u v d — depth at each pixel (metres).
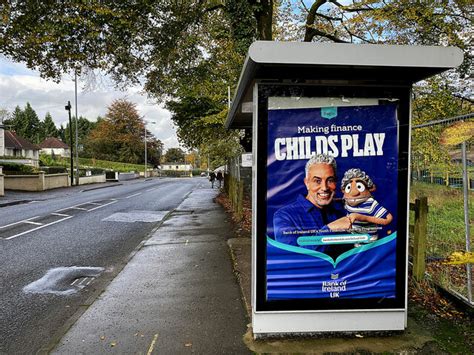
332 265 3.86
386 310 3.91
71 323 4.43
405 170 3.84
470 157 4.98
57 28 8.79
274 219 3.82
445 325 4.13
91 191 29.44
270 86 3.73
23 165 31.25
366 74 3.66
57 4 8.43
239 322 4.35
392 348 3.66
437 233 5.36
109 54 10.25
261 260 3.84
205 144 20.28
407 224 3.88
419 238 5.08
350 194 3.83
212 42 15.20
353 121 3.79
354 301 3.90
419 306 4.61
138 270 6.66
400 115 3.79
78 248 8.82
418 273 5.09
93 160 70.69
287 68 3.50
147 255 7.76
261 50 3.21
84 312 4.75
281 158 3.78
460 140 4.38
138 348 3.79
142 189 32.34
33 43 9.02
